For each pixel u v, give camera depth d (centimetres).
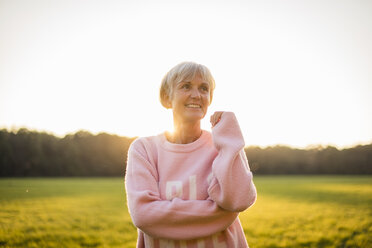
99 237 730
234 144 135
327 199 1848
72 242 676
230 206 131
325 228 831
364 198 1911
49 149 7456
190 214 136
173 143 166
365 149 8344
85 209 1342
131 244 659
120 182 5047
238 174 133
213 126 147
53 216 1100
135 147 164
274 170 8588
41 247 628
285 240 684
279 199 1889
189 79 151
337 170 8394
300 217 1068
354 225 863
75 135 8100
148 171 154
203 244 141
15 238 704
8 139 7044
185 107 152
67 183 4509
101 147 7925
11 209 1305
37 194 2322
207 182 150
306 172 8525
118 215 1146
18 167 7031
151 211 139
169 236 138
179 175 153
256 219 1033
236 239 152
